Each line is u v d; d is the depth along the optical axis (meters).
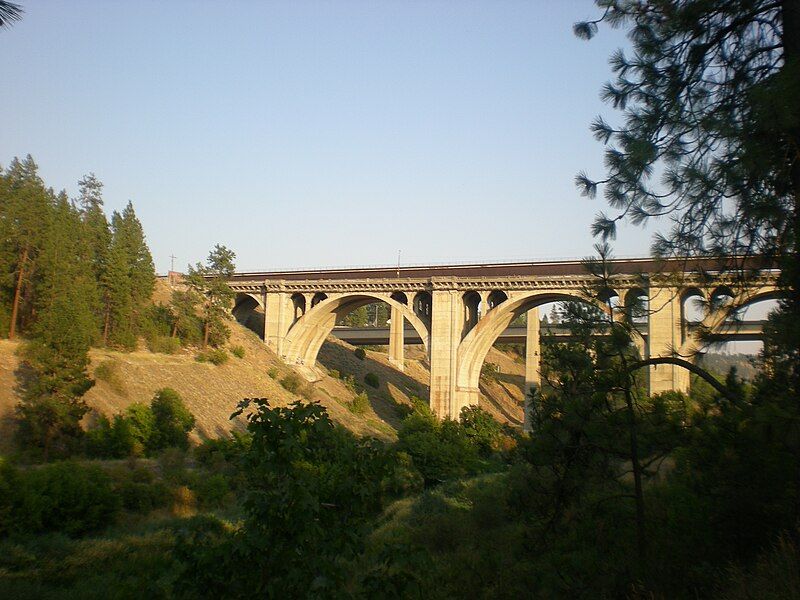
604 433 12.60
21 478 26.86
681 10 11.23
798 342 9.30
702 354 11.62
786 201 10.23
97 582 20.17
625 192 11.82
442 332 72.94
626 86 12.16
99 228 65.69
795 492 10.66
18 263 51.88
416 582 8.87
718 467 11.73
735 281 11.20
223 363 66.88
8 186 67.12
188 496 34.91
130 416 44.22
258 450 8.36
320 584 8.51
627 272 19.17
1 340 49.38
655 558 12.17
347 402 75.62
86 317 45.44
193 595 8.38
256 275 87.62
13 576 20.08
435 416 67.81
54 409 38.97
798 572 9.51
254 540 7.98
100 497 28.89
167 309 71.44
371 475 8.78
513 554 16.27
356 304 84.06
